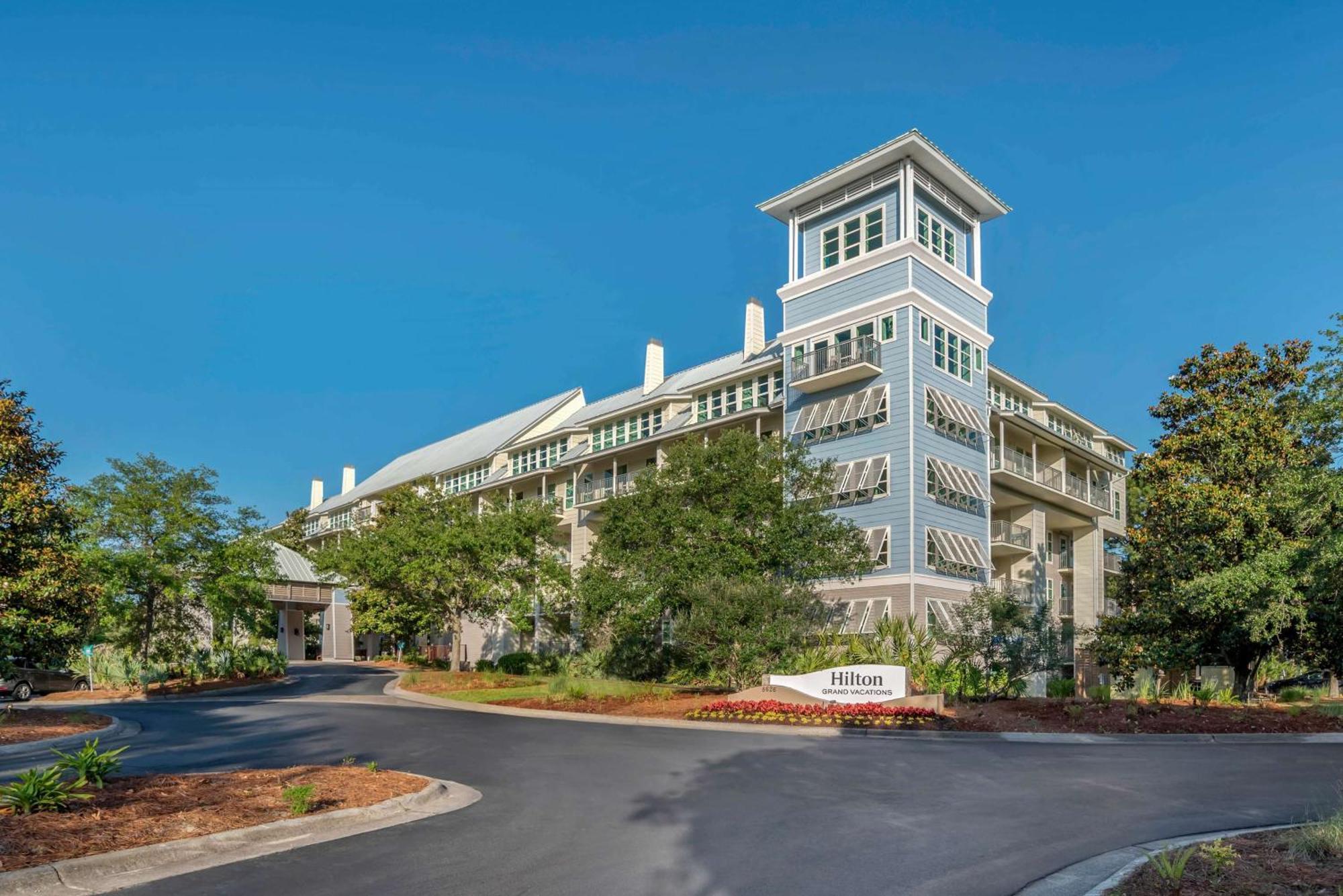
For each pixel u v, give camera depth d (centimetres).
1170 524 3080
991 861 884
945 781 1362
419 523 4122
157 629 3778
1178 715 2250
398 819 1055
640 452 4619
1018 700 2583
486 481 5784
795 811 1123
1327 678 3856
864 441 3550
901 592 3303
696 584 2800
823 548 2950
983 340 3884
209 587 3688
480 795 1238
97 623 3447
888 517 3409
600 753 1673
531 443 5438
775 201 3947
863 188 3731
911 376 3438
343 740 1867
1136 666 3177
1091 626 4153
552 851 909
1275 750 1747
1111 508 4891
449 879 802
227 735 1973
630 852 908
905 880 818
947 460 3566
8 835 833
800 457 3216
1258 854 862
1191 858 852
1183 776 1409
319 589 5950
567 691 2906
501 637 5456
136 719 2380
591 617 3275
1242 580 2572
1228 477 3061
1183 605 2844
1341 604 2666
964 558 3475
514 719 2436
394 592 4403
